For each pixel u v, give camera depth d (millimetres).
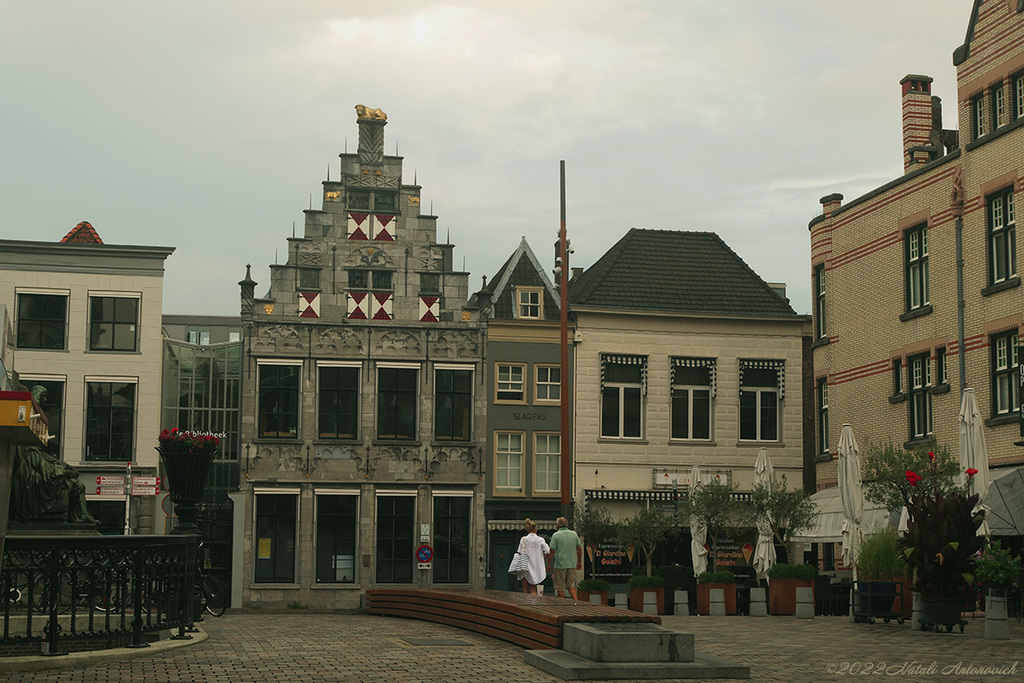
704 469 42938
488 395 41938
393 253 42125
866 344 36688
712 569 40281
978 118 31984
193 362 41969
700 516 31578
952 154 32594
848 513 26203
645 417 42656
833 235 38844
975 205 31641
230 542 39938
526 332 42469
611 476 42031
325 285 41500
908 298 34750
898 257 35156
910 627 20344
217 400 41844
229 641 15391
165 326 47531
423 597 20453
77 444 38219
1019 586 22062
